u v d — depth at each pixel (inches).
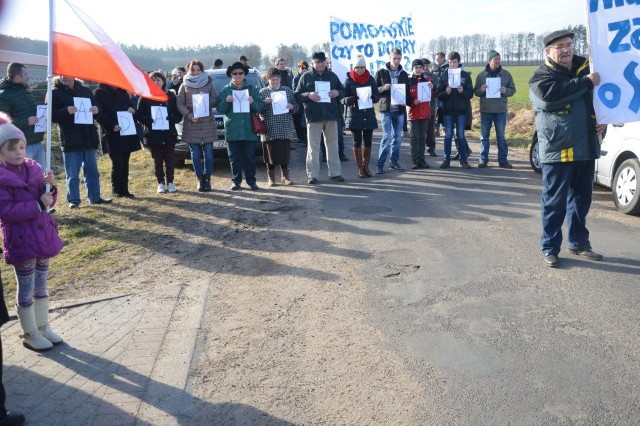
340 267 226.7
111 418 131.3
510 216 292.8
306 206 327.0
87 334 174.9
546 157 212.7
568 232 231.1
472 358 153.3
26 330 162.4
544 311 180.4
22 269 159.6
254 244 260.8
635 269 213.0
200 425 128.6
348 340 166.2
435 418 127.9
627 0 204.1
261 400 137.9
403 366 150.6
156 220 305.4
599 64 205.5
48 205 158.7
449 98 420.8
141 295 204.7
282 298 198.7
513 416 127.6
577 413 127.7
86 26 178.5
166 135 364.5
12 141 149.9
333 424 127.3
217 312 189.2
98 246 260.8
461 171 421.7
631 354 152.3
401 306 188.2
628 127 291.1
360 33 474.9
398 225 282.4
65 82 313.9
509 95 420.8
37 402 137.8
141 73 194.9
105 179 438.0
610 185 304.8
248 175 375.9
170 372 151.5
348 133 731.4
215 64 599.5
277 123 373.1
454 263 226.7
